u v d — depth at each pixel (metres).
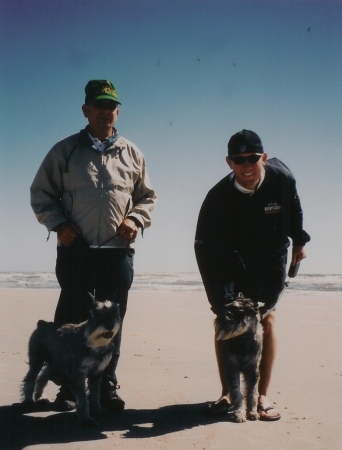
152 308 17.69
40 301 19.97
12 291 26.44
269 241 5.90
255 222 5.87
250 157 5.59
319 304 19.73
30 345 5.86
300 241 6.16
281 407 6.14
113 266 5.86
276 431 5.32
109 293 5.88
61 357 5.50
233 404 5.67
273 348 6.06
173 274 57.78
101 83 5.84
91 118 5.85
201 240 6.01
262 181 5.80
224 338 5.64
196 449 4.81
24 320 13.60
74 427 5.32
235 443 4.98
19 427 5.29
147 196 6.15
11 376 7.17
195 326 12.79
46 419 5.55
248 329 5.66
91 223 5.76
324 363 8.56
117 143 5.93
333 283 38.25
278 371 7.96
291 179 5.93
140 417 5.70
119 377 7.34
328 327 13.15
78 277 5.81
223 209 5.88
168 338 10.84
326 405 6.21
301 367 8.25
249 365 5.73
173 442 4.97
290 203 5.94
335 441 5.05
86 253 5.75
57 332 5.58
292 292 28.66
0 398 6.25
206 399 6.40
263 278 5.96
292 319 14.89
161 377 7.39
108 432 5.20
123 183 5.86
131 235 5.74
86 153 5.81
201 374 7.59
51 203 5.83
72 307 5.90
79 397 5.38
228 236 5.91
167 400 6.34
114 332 5.25
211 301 6.04
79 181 5.75
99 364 5.41
